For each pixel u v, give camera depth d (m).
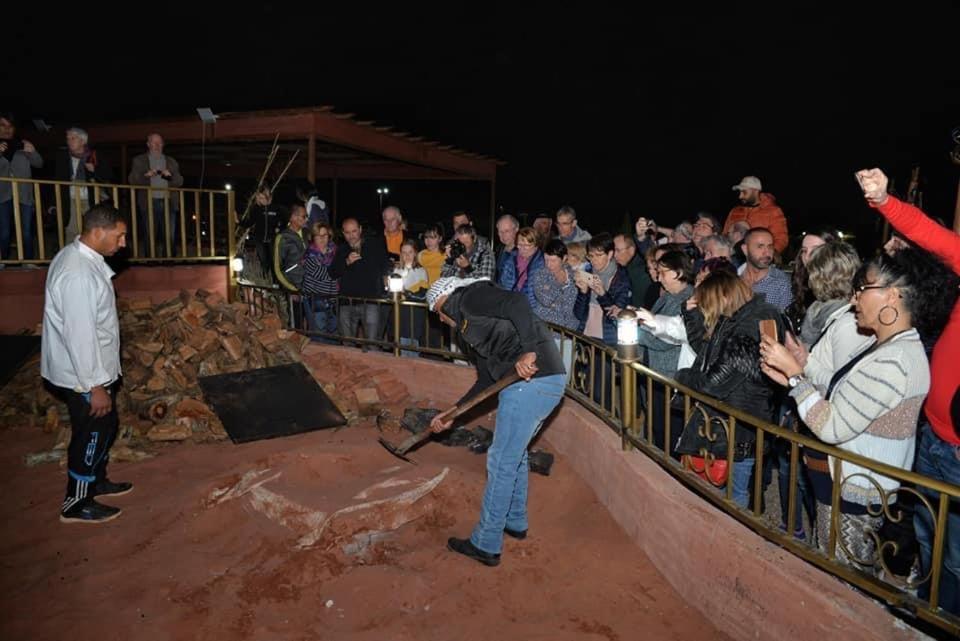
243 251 9.20
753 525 2.99
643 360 4.84
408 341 7.05
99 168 7.58
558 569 3.68
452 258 6.44
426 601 3.38
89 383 3.89
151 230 7.20
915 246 2.79
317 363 6.59
